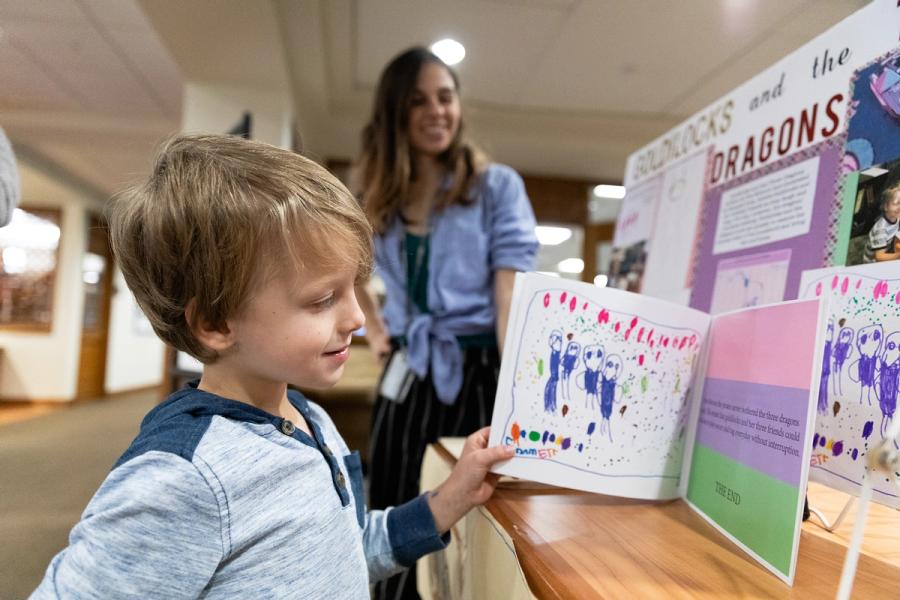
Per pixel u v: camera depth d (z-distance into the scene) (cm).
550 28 243
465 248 98
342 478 50
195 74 266
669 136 85
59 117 344
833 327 48
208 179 41
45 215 508
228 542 38
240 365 44
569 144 369
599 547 42
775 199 60
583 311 52
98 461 95
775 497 39
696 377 54
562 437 52
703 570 38
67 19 237
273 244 41
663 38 248
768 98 63
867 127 49
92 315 576
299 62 271
